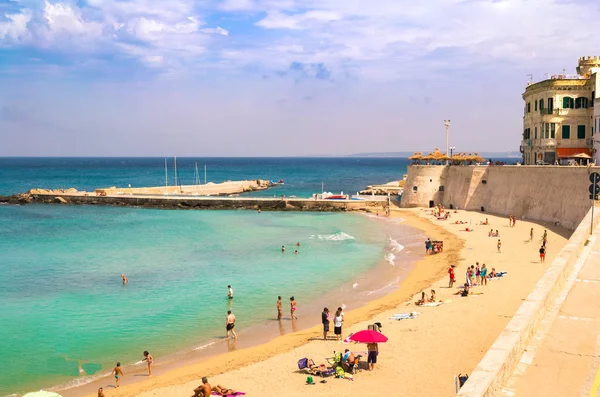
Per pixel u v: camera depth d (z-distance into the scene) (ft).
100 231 244.83
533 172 225.56
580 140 238.48
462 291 117.19
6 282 146.72
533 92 255.29
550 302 64.13
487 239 189.98
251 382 77.25
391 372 76.84
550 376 44.70
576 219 184.75
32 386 81.61
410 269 156.15
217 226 259.60
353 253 183.32
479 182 272.92
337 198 351.67
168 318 114.73
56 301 127.95
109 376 84.99
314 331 103.65
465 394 35.27
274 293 133.80
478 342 86.94
